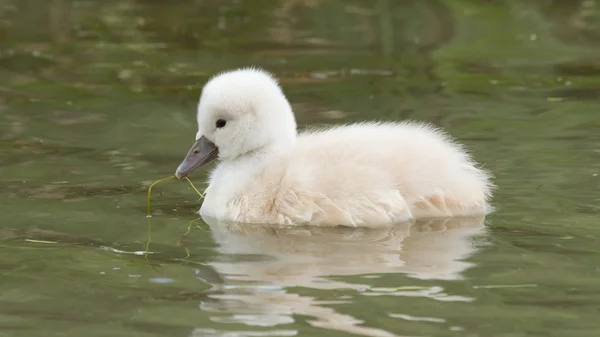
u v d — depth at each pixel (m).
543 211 12.22
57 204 12.77
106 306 9.16
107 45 23.59
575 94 18.75
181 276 9.99
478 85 19.66
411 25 24.75
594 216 11.96
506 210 12.31
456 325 8.61
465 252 10.70
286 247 11.06
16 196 13.06
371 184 12.02
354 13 26.12
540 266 10.16
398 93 19.14
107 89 19.77
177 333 8.51
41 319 8.88
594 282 9.64
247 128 12.84
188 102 18.75
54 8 27.28
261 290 9.53
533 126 16.50
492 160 14.48
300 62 21.83
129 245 11.12
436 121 16.95
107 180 13.89
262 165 12.80
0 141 15.98
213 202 12.71
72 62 21.98
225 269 10.21
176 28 25.22
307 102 18.55
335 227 11.95
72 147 15.66
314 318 8.80
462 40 23.39
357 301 9.20
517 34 23.84
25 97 19.12
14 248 10.95
